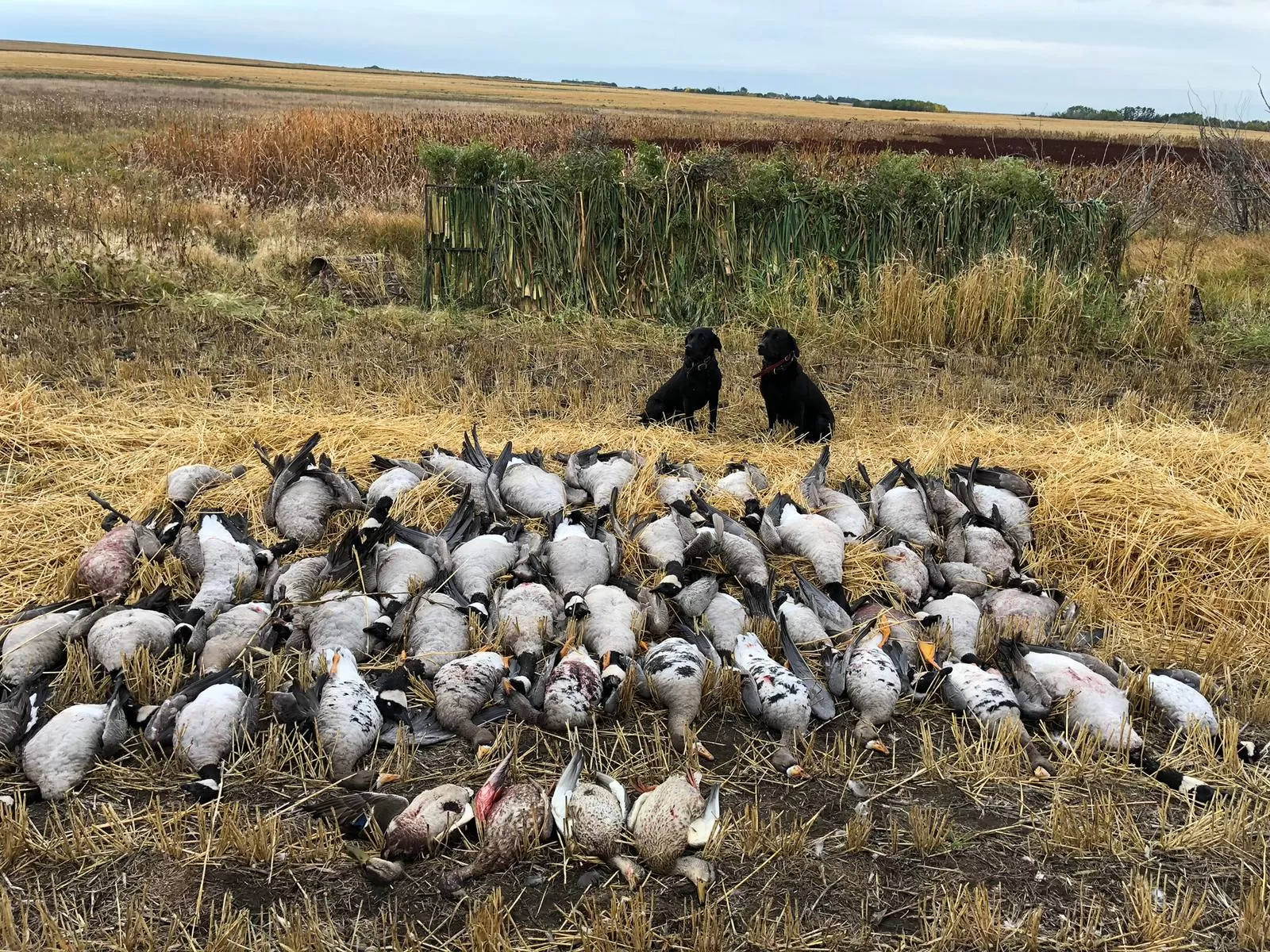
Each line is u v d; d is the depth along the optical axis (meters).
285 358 7.88
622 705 3.73
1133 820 3.25
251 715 3.45
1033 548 5.05
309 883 2.86
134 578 4.29
